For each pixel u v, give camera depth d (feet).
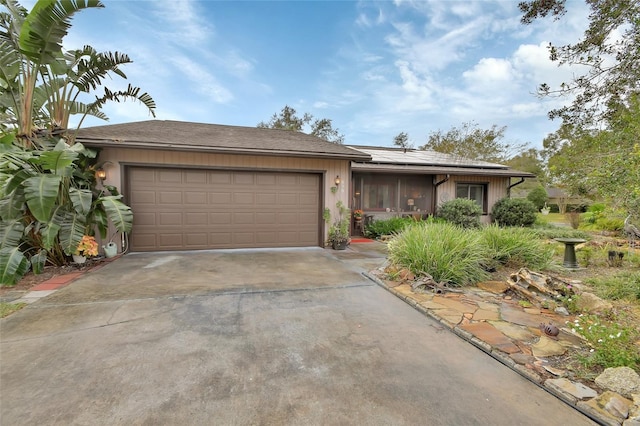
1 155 13.57
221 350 8.56
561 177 17.10
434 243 15.74
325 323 10.60
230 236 24.52
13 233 14.07
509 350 8.63
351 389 6.93
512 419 6.05
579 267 18.37
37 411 6.03
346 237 25.85
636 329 9.45
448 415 6.13
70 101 18.86
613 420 5.91
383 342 9.29
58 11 14.58
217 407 6.24
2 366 7.59
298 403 6.41
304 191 26.25
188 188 23.38
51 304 11.84
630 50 12.44
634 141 12.57
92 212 18.44
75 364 7.72
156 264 18.92
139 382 7.02
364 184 34.81
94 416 5.92
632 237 21.61
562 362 8.02
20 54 15.96
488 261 16.90
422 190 36.73
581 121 14.79
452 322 10.57
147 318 10.69
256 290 14.12
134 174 22.21
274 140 27.61
